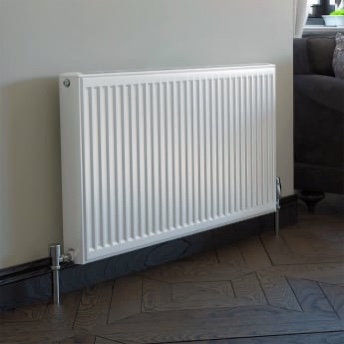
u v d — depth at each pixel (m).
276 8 3.13
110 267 2.56
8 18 2.21
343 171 3.40
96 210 2.33
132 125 2.40
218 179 2.75
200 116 2.64
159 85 2.47
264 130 2.95
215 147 2.72
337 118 3.38
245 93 2.83
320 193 3.54
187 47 2.79
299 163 3.52
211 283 2.51
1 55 2.21
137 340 2.04
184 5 2.75
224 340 2.03
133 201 2.44
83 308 2.29
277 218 3.14
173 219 2.59
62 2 2.35
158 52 2.68
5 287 2.27
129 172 2.41
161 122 2.49
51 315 2.23
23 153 2.29
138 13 2.59
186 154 2.60
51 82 2.35
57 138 2.38
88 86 2.25
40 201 2.36
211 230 2.92
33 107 2.31
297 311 2.24
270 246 2.96
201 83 2.63
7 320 2.20
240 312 2.24
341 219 3.40
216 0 2.87
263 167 2.96
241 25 2.99
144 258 2.67
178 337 2.06
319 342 2.02
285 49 3.20
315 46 3.68
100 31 2.48
